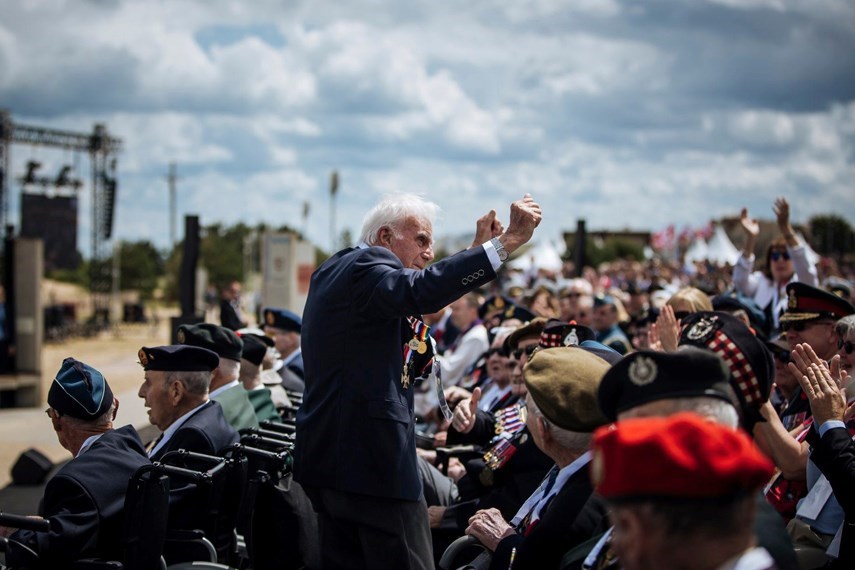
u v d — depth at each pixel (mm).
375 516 3533
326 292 3635
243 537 4133
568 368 2896
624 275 21781
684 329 2896
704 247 20859
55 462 10680
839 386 3744
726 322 2809
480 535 3365
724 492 1680
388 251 3627
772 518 2355
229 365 5047
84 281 64875
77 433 4188
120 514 3840
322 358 3617
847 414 3551
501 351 5969
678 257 26266
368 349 3568
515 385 5145
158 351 4457
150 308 56500
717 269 14867
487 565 3498
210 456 4004
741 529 1721
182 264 10219
